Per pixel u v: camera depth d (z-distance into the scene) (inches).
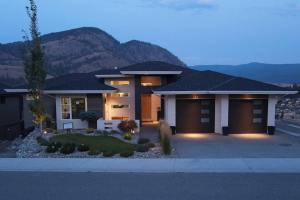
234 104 831.7
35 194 348.5
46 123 892.0
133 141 711.7
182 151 608.7
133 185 378.3
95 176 422.9
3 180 407.2
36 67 747.4
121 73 939.3
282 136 793.6
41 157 561.0
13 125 971.3
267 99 830.5
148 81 983.0
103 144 663.1
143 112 1073.5
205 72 984.9
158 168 460.8
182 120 847.7
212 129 850.8
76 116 902.4
